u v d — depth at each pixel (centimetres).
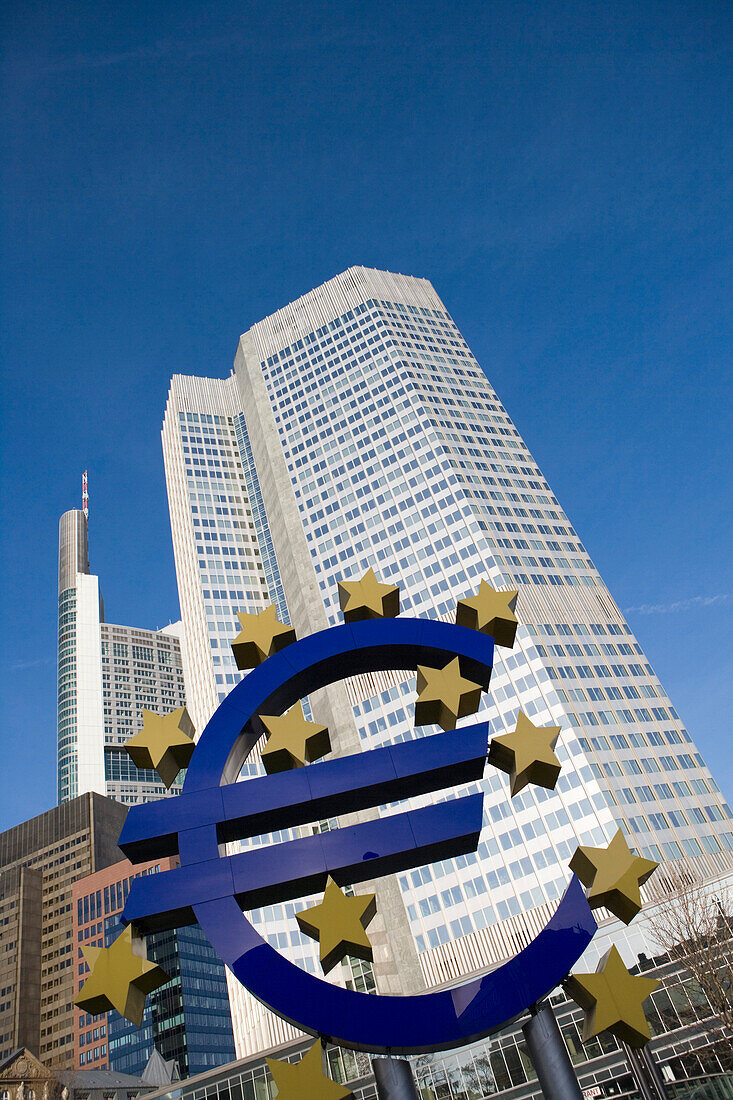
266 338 15288
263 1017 7719
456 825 1180
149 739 1283
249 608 12431
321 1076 989
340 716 9838
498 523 11100
